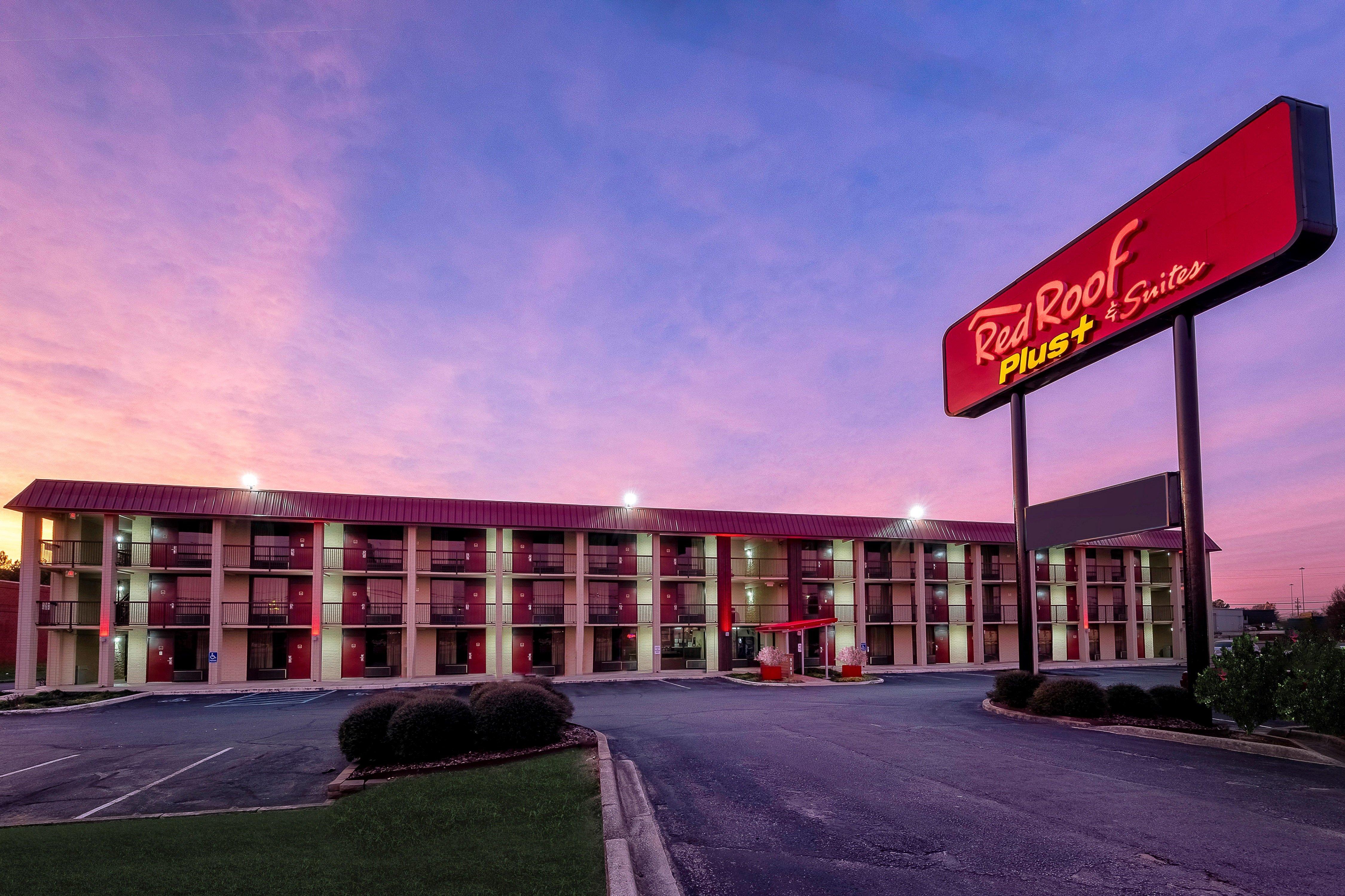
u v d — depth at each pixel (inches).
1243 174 601.6
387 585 1449.3
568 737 531.2
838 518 1685.5
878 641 1771.7
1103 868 269.4
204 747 594.2
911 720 723.4
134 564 1290.6
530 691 509.4
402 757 447.5
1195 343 656.4
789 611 1646.2
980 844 297.9
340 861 261.6
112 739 654.5
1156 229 683.4
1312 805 360.5
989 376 922.1
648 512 1551.4
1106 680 1379.2
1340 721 484.7
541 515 1465.3
